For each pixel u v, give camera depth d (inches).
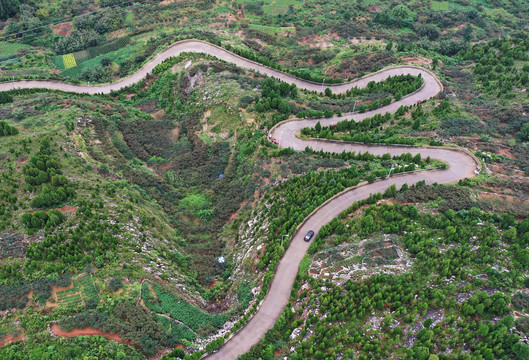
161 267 2010.3
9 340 1599.4
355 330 1609.3
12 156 2463.1
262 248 2091.5
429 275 1765.5
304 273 1913.1
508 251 1830.7
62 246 1894.7
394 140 2812.5
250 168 2687.0
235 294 1957.4
